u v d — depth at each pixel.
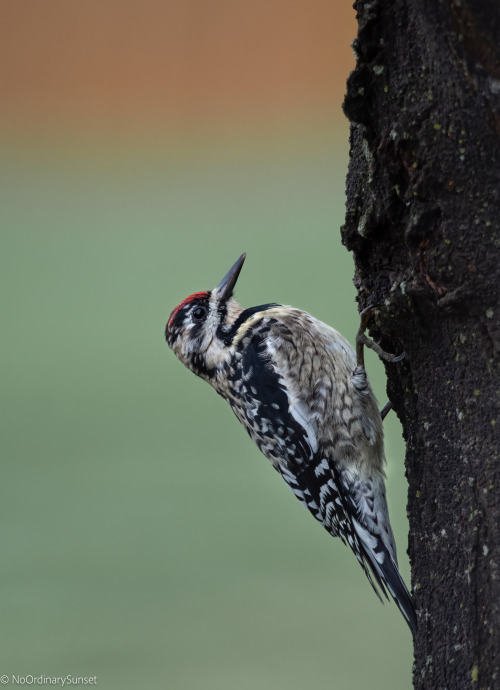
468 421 4.77
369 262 5.32
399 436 11.55
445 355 4.90
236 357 6.79
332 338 6.47
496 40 4.05
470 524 4.76
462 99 4.38
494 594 4.63
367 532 6.34
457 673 4.80
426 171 4.57
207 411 17.25
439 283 4.72
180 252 26.91
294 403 6.48
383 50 4.65
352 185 5.31
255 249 26.02
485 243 4.50
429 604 5.02
